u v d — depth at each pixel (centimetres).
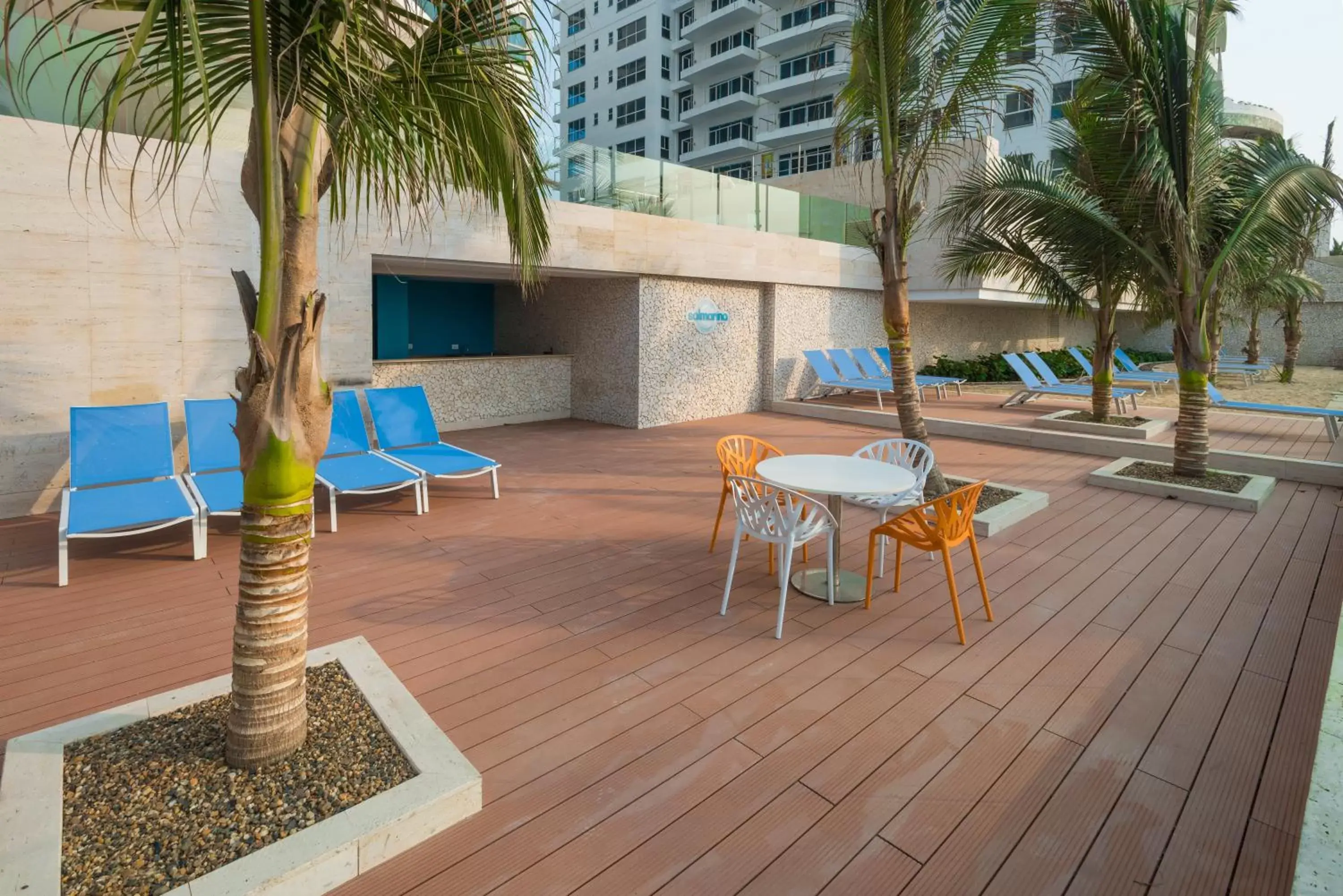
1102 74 650
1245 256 701
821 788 251
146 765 237
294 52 207
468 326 1295
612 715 296
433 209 798
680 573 462
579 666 338
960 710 302
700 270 1076
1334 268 2331
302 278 225
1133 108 601
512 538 535
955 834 230
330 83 209
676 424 1091
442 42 249
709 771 260
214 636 364
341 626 379
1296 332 1706
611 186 971
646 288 1032
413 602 411
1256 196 648
